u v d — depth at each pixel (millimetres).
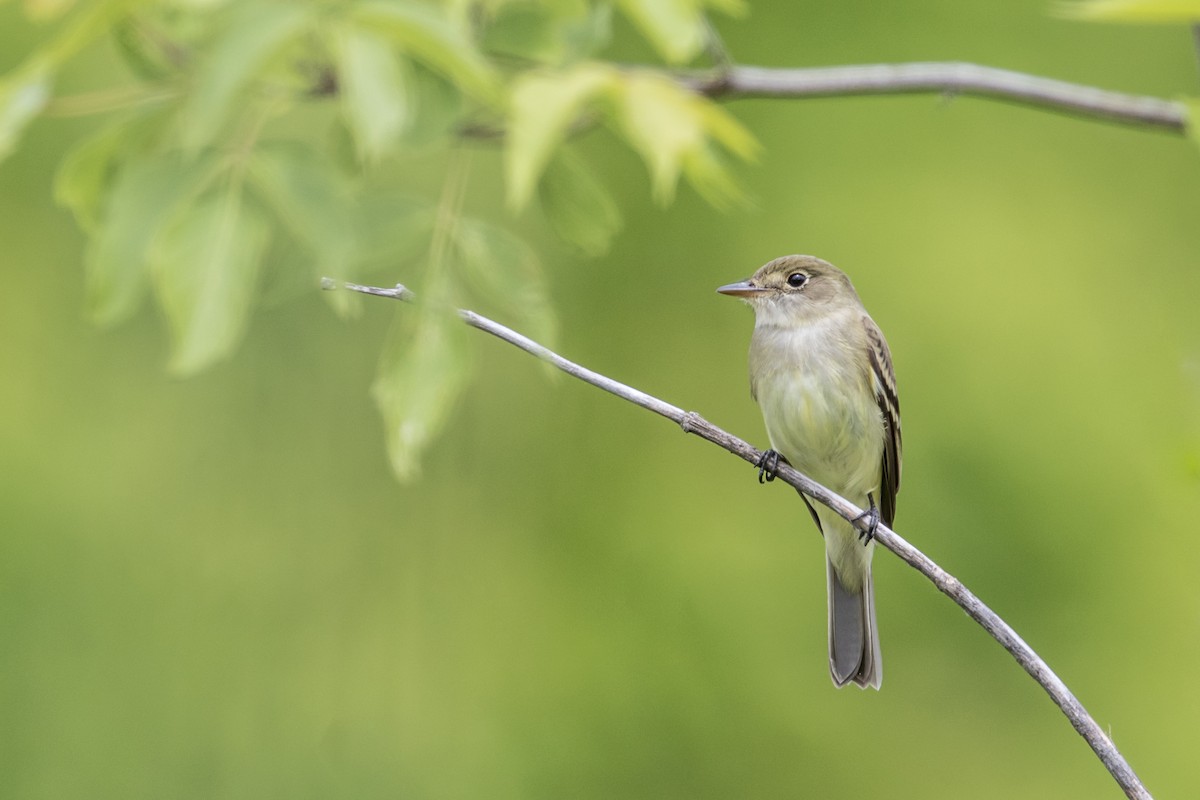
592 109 4629
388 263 4590
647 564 13344
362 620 13195
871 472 8828
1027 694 12688
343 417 12883
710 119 4188
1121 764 5277
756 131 13031
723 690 13047
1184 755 12453
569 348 13406
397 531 13305
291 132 9344
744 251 13086
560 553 13500
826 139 13047
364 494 13172
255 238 4035
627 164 13227
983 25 12703
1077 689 12547
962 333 12727
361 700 13055
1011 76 7102
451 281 4535
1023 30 12727
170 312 3969
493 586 13453
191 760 12703
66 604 12547
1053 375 12664
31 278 12281
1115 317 12758
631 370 13414
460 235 4605
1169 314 12789
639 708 13141
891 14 12625
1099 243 12906
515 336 6277
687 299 13305
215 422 12789
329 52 4059
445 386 4469
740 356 13219
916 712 12711
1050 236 12883
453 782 12961
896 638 12773
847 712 12836
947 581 6000
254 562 13031
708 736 12992
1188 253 12961
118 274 3982
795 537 13133
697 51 4852
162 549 12836
